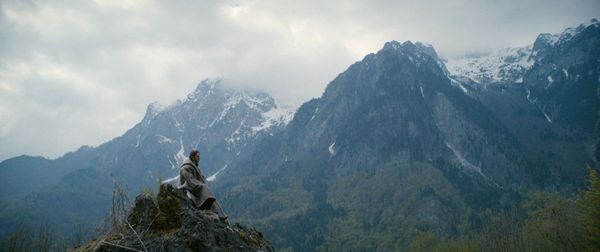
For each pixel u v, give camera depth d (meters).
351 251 195.12
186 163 15.39
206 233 13.33
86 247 13.41
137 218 13.91
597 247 54.25
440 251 110.62
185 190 14.92
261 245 15.38
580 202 53.84
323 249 199.38
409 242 188.62
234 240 14.15
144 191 14.81
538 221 74.19
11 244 50.44
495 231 106.88
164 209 13.80
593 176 51.44
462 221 198.88
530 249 79.44
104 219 14.27
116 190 14.66
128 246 13.04
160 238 13.16
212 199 14.96
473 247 99.31
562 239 65.06
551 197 75.00
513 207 173.75
